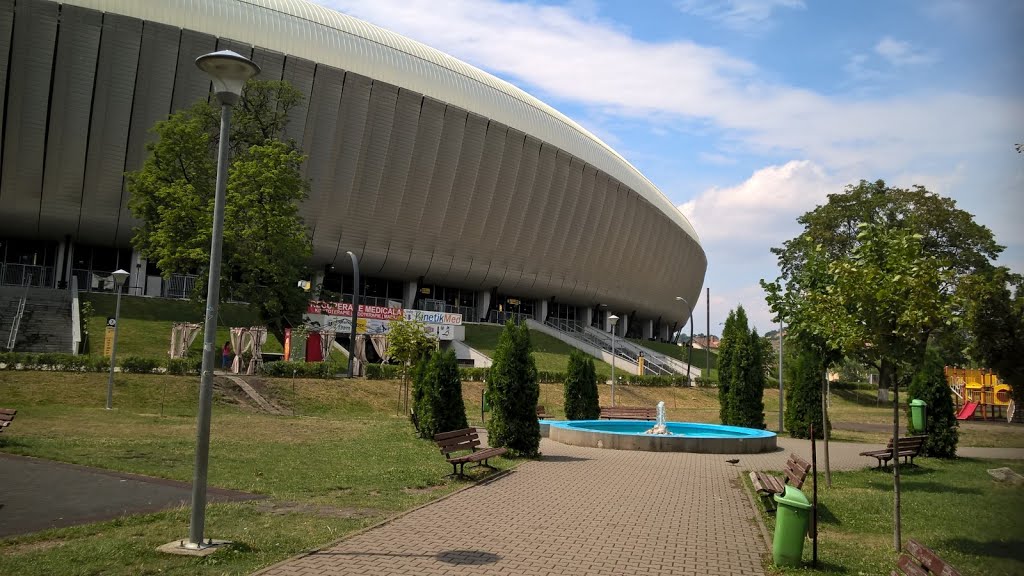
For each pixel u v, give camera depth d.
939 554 8.60
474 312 68.12
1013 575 7.68
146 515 8.95
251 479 12.05
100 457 13.46
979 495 13.12
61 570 6.67
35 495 10.02
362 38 52.25
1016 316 10.66
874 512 11.41
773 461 17.94
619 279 80.69
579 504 11.09
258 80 39.03
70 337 35.28
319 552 7.65
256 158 35.25
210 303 7.97
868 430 31.88
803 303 14.71
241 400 26.69
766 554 8.27
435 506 10.46
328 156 51.97
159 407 24.02
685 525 9.75
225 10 46.31
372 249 56.81
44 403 22.69
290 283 36.34
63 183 45.47
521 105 62.66
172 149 33.81
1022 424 40.56
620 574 7.24
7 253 48.66
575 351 28.38
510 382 17.02
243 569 6.95
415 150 55.53
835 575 7.52
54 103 43.03
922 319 9.10
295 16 49.59
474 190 60.25
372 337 40.50
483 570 7.18
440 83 55.50
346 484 11.91
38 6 40.78
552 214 67.56
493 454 14.29
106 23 42.53
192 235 33.47
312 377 32.88
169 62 44.84
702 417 37.16
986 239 44.06
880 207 46.09
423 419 19.02
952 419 19.95
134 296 44.97
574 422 24.17
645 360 69.94
